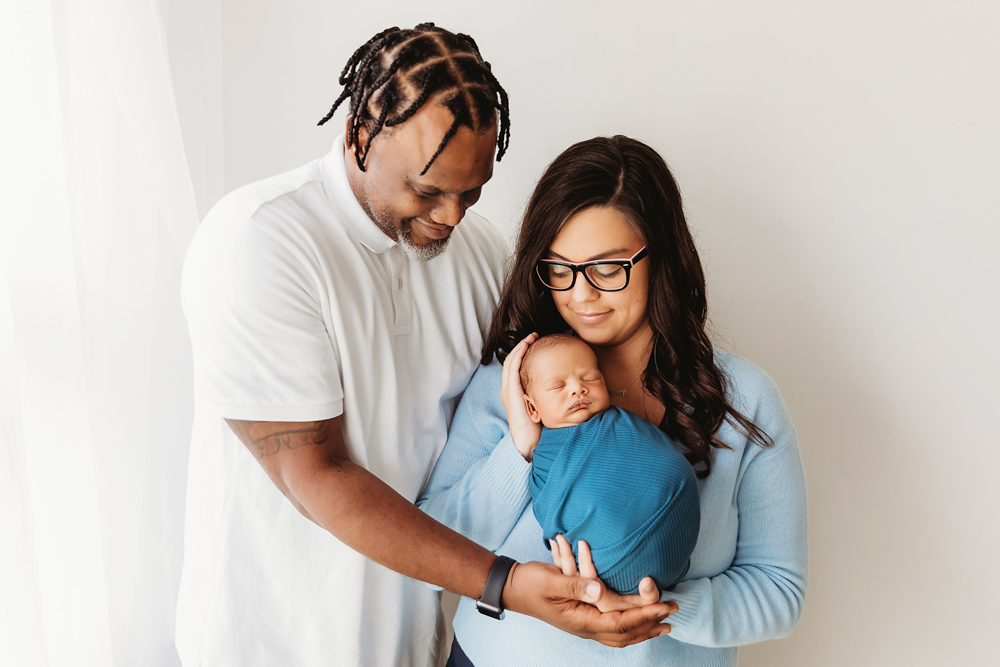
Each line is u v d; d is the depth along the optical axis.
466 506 1.02
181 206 1.18
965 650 1.31
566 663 0.94
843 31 1.16
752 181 1.26
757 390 0.95
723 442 0.94
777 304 1.30
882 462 1.29
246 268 0.86
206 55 1.28
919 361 1.23
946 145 1.14
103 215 1.12
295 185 0.94
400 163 0.81
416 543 0.87
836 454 1.32
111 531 1.18
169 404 1.27
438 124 0.77
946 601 1.30
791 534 0.95
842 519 1.34
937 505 1.27
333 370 0.92
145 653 1.27
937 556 1.29
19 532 0.99
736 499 0.98
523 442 0.98
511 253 1.23
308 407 0.89
